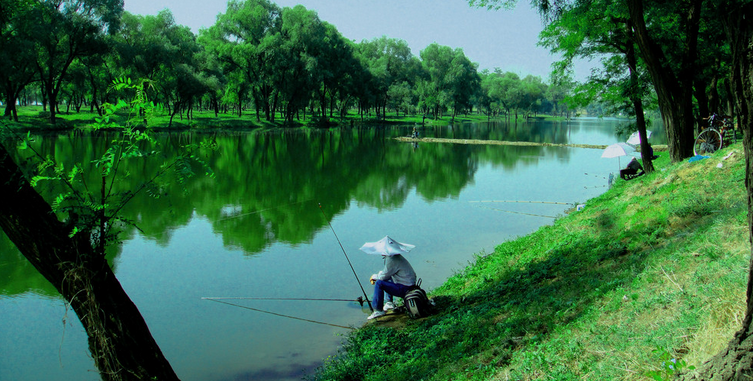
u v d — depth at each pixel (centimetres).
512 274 850
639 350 411
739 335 287
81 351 734
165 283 1017
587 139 5734
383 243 832
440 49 8812
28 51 3572
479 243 1300
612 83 1532
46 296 951
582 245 834
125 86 433
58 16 4016
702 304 432
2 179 400
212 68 6106
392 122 9200
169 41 5178
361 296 951
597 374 405
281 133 5762
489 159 3450
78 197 439
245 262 1158
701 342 380
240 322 832
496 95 11938
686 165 955
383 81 8056
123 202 467
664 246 651
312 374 659
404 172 2755
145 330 457
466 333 636
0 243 1251
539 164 3139
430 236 1381
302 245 1309
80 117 5316
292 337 775
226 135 5153
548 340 510
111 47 4706
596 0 1196
